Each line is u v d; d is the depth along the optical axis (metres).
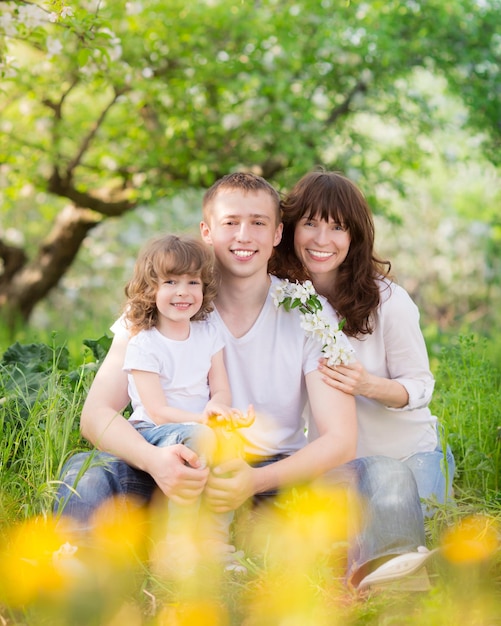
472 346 3.91
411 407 2.86
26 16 3.80
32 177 7.50
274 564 2.45
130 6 5.75
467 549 2.22
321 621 2.15
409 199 8.55
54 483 2.49
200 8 6.58
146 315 2.75
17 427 3.03
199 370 2.73
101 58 4.05
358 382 2.72
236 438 2.65
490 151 7.77
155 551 2.49
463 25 7.18
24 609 2.20
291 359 2.75
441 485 2.83
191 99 6.78
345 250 2.89
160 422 2.65
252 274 2.76
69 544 2.23
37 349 3.74
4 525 2.50
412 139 7.54
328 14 6.74
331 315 2.84
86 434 2.67
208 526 2.56
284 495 2.66
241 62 6.68
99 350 3.66
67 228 8.23
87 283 10.20
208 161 7.02
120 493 2.51
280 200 2.93
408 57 7.18
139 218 9.77
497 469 3.27
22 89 6.89
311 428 2.92
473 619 2.16
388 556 2.30
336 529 2.53
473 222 10.65
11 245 8.56
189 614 2.20
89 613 2.15
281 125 6.86
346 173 7.18
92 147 7.70
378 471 2.42
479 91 7.32
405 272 10.95
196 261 2.69
